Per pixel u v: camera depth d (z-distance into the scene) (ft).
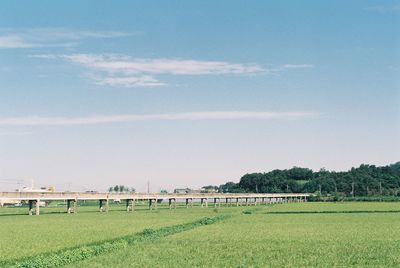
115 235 247.70
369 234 256.93
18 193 462.60
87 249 186.70
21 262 158.81
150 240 233.55
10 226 324.39
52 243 212.02
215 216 428.97
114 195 582.76
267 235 254.47
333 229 289.74
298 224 334.44
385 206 643.86
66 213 530.27
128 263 161.38
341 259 171.73
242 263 163.53
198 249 197.36
